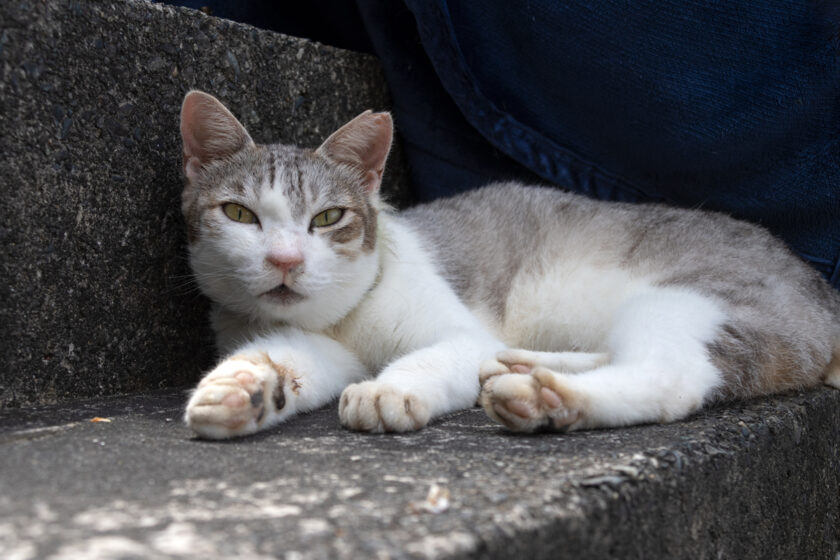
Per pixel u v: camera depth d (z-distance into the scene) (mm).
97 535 655
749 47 993
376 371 971
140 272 933
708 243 979
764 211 1037
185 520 700
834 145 1008
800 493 891
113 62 905
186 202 945
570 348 1001
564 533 740
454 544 679
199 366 974
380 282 961
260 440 816
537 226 1024
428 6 1038
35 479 747
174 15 937
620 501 762
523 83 1053
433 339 951
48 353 887
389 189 1105
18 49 860
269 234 920
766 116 1002
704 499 807
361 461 782
